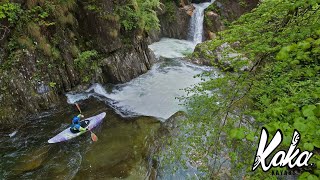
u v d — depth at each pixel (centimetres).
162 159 636
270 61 436
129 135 802
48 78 932
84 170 673
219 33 564
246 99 508
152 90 1056
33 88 895
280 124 203
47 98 922
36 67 905
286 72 411
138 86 1084
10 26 865
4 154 728
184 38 1723
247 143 435
